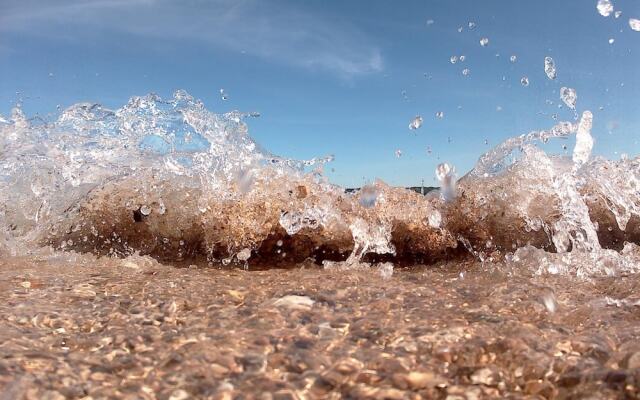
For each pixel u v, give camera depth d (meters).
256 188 0.49
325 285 0.32
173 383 0.18
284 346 0.21
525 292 0.29
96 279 0.34
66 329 0.23
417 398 0.17
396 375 0.18
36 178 0.52
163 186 0.49
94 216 0.49
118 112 0.60
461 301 0.28
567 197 0.47
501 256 0.45
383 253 0.46
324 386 0.18
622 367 0.18
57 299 0.28
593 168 0.51
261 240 0.47
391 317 0.25
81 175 0.54
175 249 0.47
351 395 0.17
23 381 0.17
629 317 0.25
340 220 0.47
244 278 0.35
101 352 0.20
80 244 0.48
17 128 0.58
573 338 0.21
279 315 0.25
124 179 0.51
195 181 0.50
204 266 0.44
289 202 0.48
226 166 0.51
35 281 0.33
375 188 0.50
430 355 0.20
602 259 0.39
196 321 0.25
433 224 0.47
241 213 0.47
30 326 0.24
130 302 0.28
